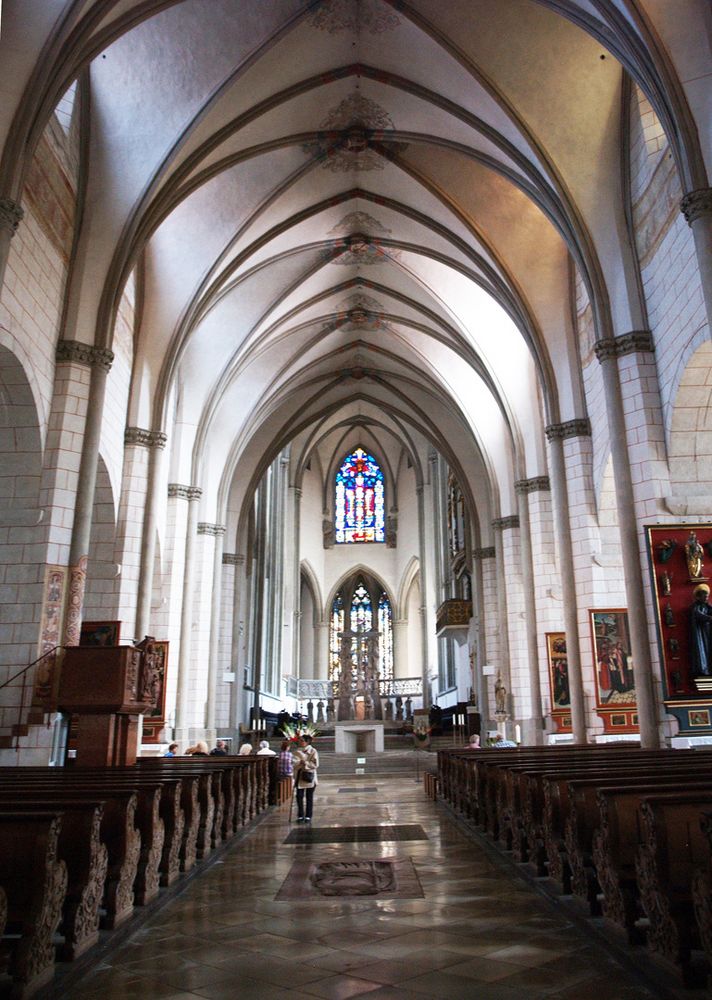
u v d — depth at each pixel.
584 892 6.23
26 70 11.40
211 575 26.48
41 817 4.52
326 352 28.98
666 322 14.13
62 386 14.48
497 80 14.95
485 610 29.50
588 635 17.83
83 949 5.13
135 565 17.97
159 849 7.01
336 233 22.39
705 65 11.25
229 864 8.95
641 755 10.25
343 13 14.88
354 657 44.06
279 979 4.75
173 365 19.34
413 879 7.84
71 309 14.88
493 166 17.08
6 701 13.05
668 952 4.61
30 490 13.98
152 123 15.20
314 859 9.27
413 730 36.97
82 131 15.33
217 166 17.05
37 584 13.56
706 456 14.31
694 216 11.22
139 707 11.69
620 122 15.14
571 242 15.89
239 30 14.39
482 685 28.84
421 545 44.47
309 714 43.31
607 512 18.28
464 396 27.73
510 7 13.93
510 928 5.84
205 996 4.47
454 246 20.59
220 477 27.27
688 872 4.69
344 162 19.36
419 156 18.83
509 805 9.03
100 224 15.35
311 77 16.41
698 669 13.34
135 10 12.58
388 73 16.50
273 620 40.97
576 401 19.03
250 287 22.95
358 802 17.73
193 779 8.44
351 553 49.69
